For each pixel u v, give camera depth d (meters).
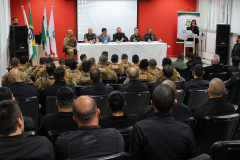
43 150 1.55
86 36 9.79
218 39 9.70
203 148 2.40
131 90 3.64
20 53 8.23
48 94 3.57
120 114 2.26
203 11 11.57
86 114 1.72
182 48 11.84
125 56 6.08
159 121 1.71
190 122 2.37
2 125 1.51
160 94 1.72
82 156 1.65
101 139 1.70
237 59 5.81
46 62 5.51
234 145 1.52
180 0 11.80
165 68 3.84
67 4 10.80
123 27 11.40
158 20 11.76
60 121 2.26
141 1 11.48
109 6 11.15
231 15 9.92
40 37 9.69
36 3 10.49
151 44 9.12
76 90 4.00
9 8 9.68
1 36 7.38
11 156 1.50
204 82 3.72
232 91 4.23
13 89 3.41
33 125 2.30
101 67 4.98
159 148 1.64
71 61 4.70
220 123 2.29
